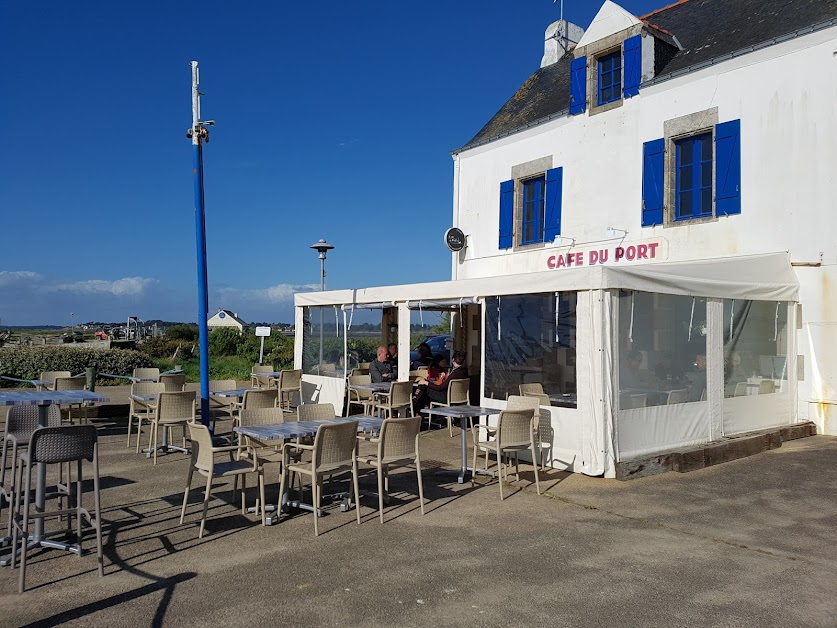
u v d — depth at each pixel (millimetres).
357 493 5492
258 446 6434
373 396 10625
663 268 7629
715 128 10453
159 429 10070
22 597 3926
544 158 13141
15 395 6762
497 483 6820
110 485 6688
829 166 9289
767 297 9008
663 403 7516
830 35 9281
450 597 3969
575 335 7242
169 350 27703
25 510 4043
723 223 10336
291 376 11117
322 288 14914
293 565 4484
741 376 8711
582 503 6051
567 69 15148
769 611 3793
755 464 7582
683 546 4910
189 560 4574
